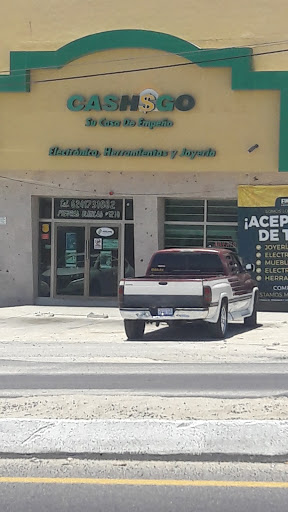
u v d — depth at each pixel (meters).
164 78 22.39
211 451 7.29
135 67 22.47
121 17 22.89
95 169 22.72
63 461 7.16
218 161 22.20
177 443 7.50
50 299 24.06
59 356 13.88
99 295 23.97
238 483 6.53
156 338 16.84
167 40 22.27
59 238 24.20
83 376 11.54
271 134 21.97
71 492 6.34
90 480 6.62
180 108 22.28
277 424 8.00
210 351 14.47
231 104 22.11
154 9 22.70
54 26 23.09
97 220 23.88
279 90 21.84
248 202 22.48
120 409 8.95
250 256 22.50
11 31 23.25
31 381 11.07
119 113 22.56
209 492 6.32
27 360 13.36
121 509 5.98
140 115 22.50
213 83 22.17
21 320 20.67
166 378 11.33
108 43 22.42
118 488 6.43
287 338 16.59
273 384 10.79
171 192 22.89
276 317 21.12
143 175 23.00
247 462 7.14
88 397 9.73
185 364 12.83
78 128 22.73
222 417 8.52
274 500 6.14
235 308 17.56
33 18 23.17
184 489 6.39
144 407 9.07
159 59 22.36
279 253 22.34
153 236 23.11
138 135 22.52
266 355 13.90
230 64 22.00
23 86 22.73
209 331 17.34
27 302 23.81
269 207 22.39
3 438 7.68
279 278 22.36
